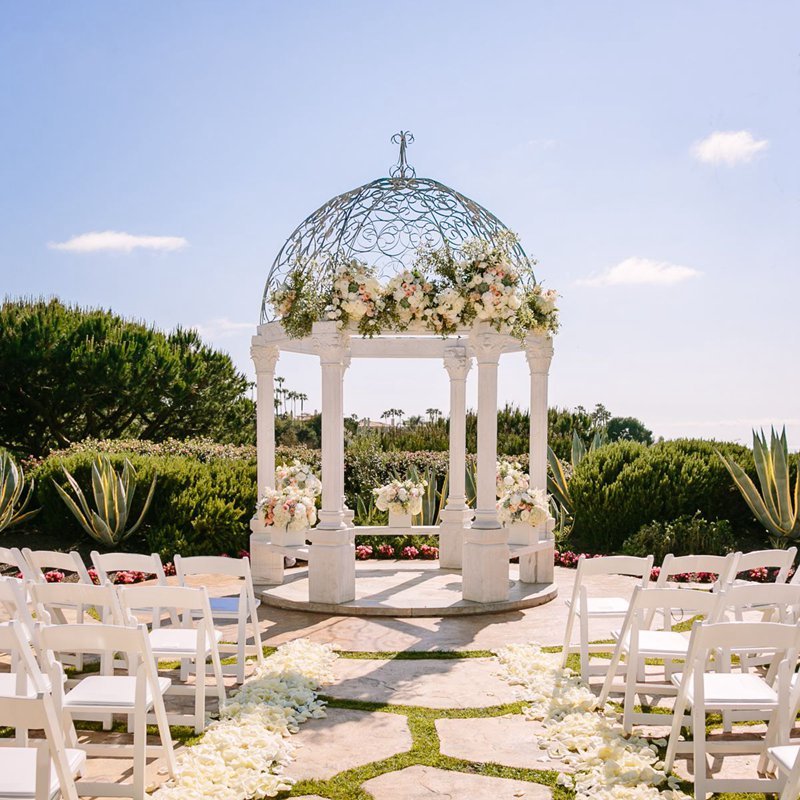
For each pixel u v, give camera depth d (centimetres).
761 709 431
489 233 844
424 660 649
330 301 791
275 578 923
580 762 450
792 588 463
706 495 1159
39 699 311
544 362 918
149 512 1177
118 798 413
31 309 1956
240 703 538
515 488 907
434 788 422
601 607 603
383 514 1237
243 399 2367
